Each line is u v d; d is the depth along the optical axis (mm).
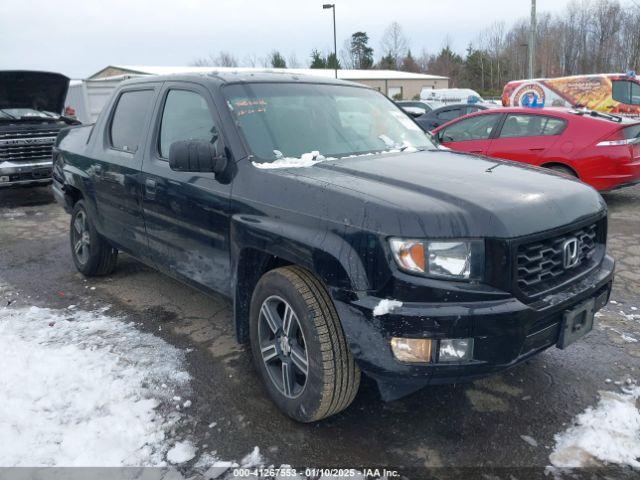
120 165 4215
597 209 2963
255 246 2926
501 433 2838
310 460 2654
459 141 8602
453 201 2512
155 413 3027
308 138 3449
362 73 51562
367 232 2418
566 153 7539
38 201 9805
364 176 2885
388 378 2432
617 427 2848
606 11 60062
